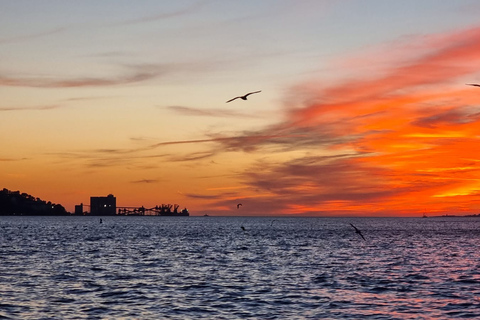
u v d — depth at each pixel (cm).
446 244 12219
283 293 4703
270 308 4066
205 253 9106
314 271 6366
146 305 4147
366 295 4631
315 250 9944
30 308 4006
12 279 5472
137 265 6994
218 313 3881
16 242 11912
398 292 4791
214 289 4909
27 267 6619
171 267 6775
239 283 5294
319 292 4762
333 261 7688
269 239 14100
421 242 13025
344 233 18888
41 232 17975
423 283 5353
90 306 4100
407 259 8088
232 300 4359
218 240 13488
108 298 4428
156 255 8631
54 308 4019
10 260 7538
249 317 3762
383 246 11262
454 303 4291
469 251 9919
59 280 5441
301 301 4331
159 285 5134
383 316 3825
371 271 6394
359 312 3947
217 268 6675
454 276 5931
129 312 3897
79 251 9350
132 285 5125
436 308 4097
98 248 10175
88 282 5312
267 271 6356
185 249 10069
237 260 7788
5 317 3716
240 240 13550
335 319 3734
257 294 4647
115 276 5806
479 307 4131
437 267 6912
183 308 4044
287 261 7650
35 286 5012
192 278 5662
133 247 10550
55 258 7919
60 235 15762
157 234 17100
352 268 6731
